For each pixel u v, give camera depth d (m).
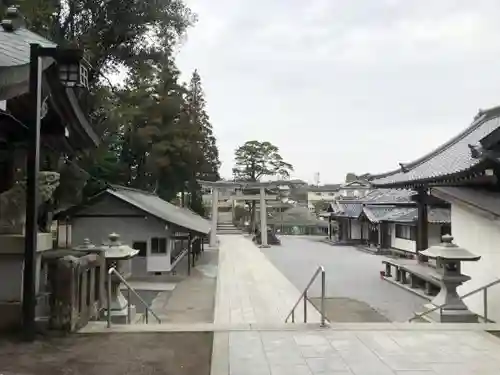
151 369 5.12
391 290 16.83
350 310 13.19
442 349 5.96
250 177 63.56
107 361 5.36
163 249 20.03
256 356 5.64
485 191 11.18
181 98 34.56
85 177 14.15
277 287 17.02
